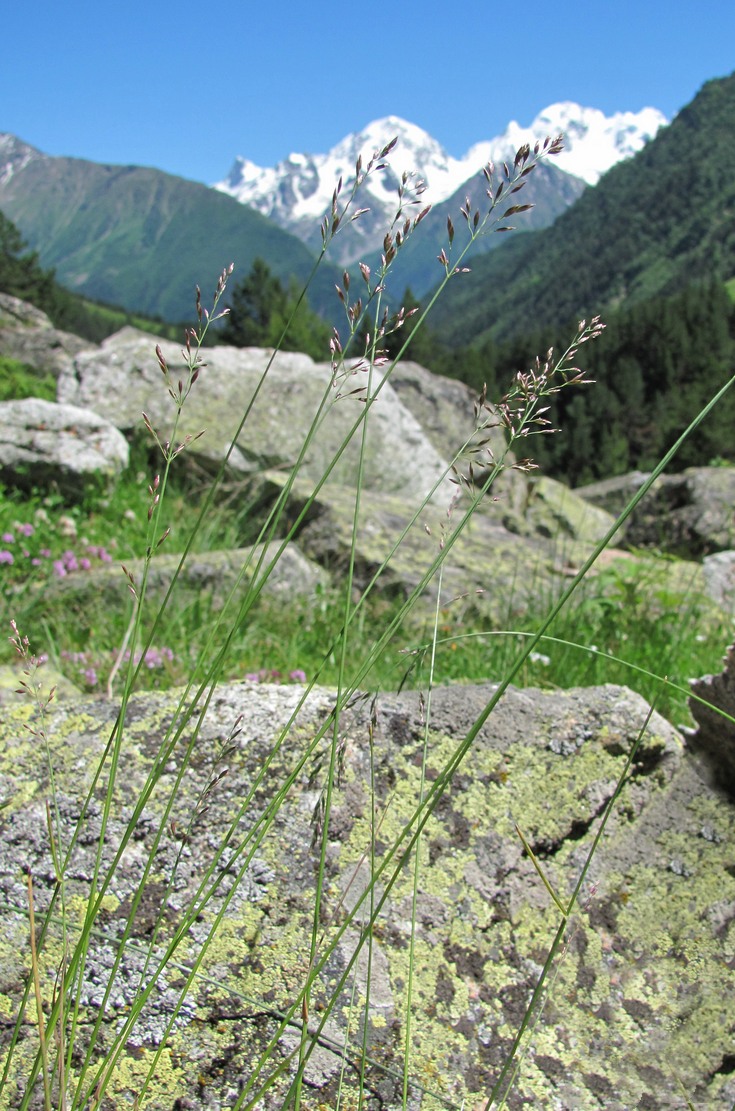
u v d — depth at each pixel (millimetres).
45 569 6461
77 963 1330
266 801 2219
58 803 2148
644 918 2238
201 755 2285
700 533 11711
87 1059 1341
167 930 1990
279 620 5637
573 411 70375
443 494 10922
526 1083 1944
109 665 4551
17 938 1924
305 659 5133
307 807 2217
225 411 10039
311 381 10602
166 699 2436
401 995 2002
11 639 1376
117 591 5586
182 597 5441
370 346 1284
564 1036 2037
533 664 4379
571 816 2357
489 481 1357
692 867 2324
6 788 2174
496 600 6328
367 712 2400
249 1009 1916
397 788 2314
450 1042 1969
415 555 7121
